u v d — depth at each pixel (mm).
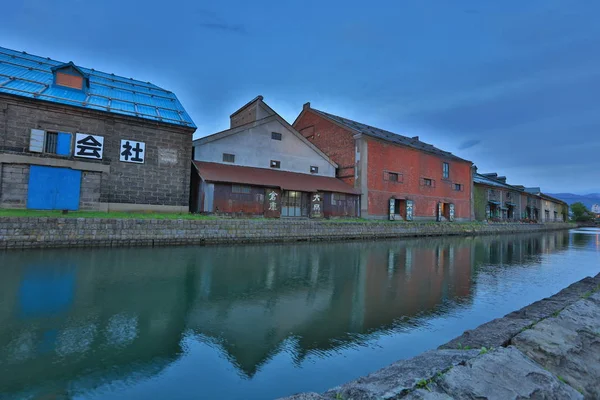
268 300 6336
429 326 5164
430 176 28812
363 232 19750
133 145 15492
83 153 14328
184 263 9602
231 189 17328
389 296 6883
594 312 4633
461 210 31906
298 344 4402
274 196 18734
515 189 42812
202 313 5473
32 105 13469
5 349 3934
